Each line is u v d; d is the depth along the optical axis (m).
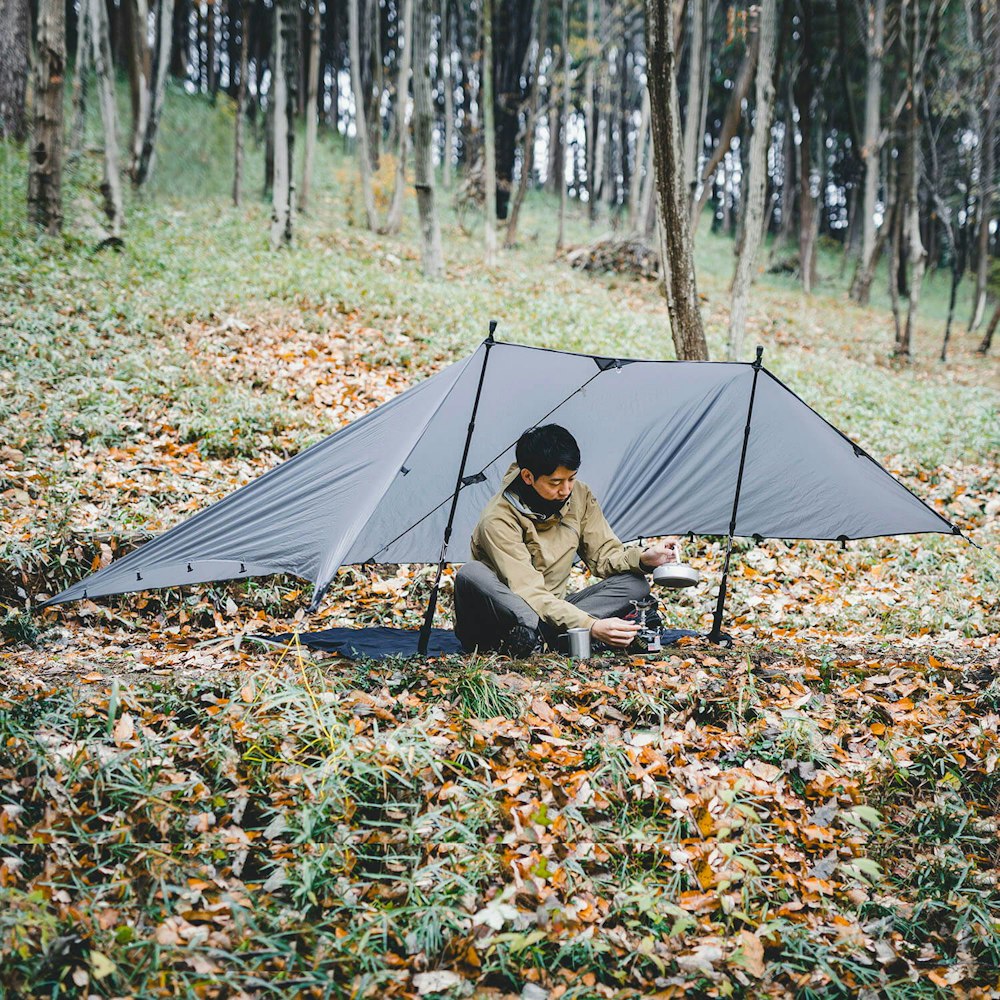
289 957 2.62
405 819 3.21
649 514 5.36
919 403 13.84
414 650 4.62
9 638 4.99
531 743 3.69
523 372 4.36
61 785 3.11
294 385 9.52
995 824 3.57
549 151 36.28
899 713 4.16
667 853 3.26
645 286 20.17
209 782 3.28
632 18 30.55
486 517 4.42
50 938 2.51
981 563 7.45
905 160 20.47
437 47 32.03
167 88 25.12
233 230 17.03
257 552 4.26
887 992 2.82
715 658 4.53
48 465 6.93
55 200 13.57
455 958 2.75
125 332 10.45
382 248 18.58
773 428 4.90
